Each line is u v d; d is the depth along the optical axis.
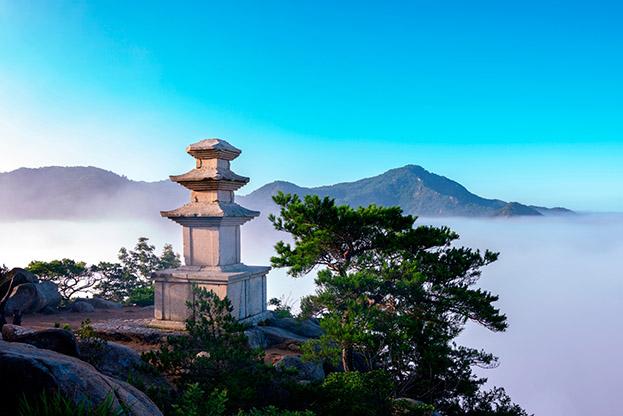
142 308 33.41
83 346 14.10
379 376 13.78
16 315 23.06
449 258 21.39
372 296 19.62
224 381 12.02
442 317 21.08
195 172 24.14
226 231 24.05
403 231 22.42
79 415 6.19
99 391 7.06
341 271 21.77
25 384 6.61
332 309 18.33
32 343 12.07
